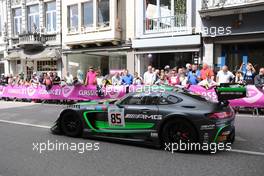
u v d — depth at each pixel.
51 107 14.56
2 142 7.43
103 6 19.81
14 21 25.64
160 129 6.62
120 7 19.45
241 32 15.16
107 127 7.42
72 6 21.77
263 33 14.72
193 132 6.26
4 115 12.05
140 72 18.78
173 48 17.28
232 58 16.12
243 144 7.06
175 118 6.43
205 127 6.15
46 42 23.41
